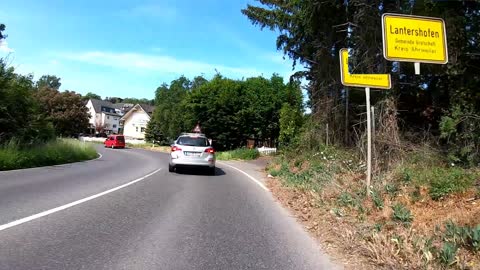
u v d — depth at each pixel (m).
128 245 6.21
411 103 16.00
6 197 9.71
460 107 12.57
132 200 10.35
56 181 13.38
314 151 19.14
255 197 12.16
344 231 7.30
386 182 10.54
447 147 13.10
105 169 19.34
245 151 38.25
